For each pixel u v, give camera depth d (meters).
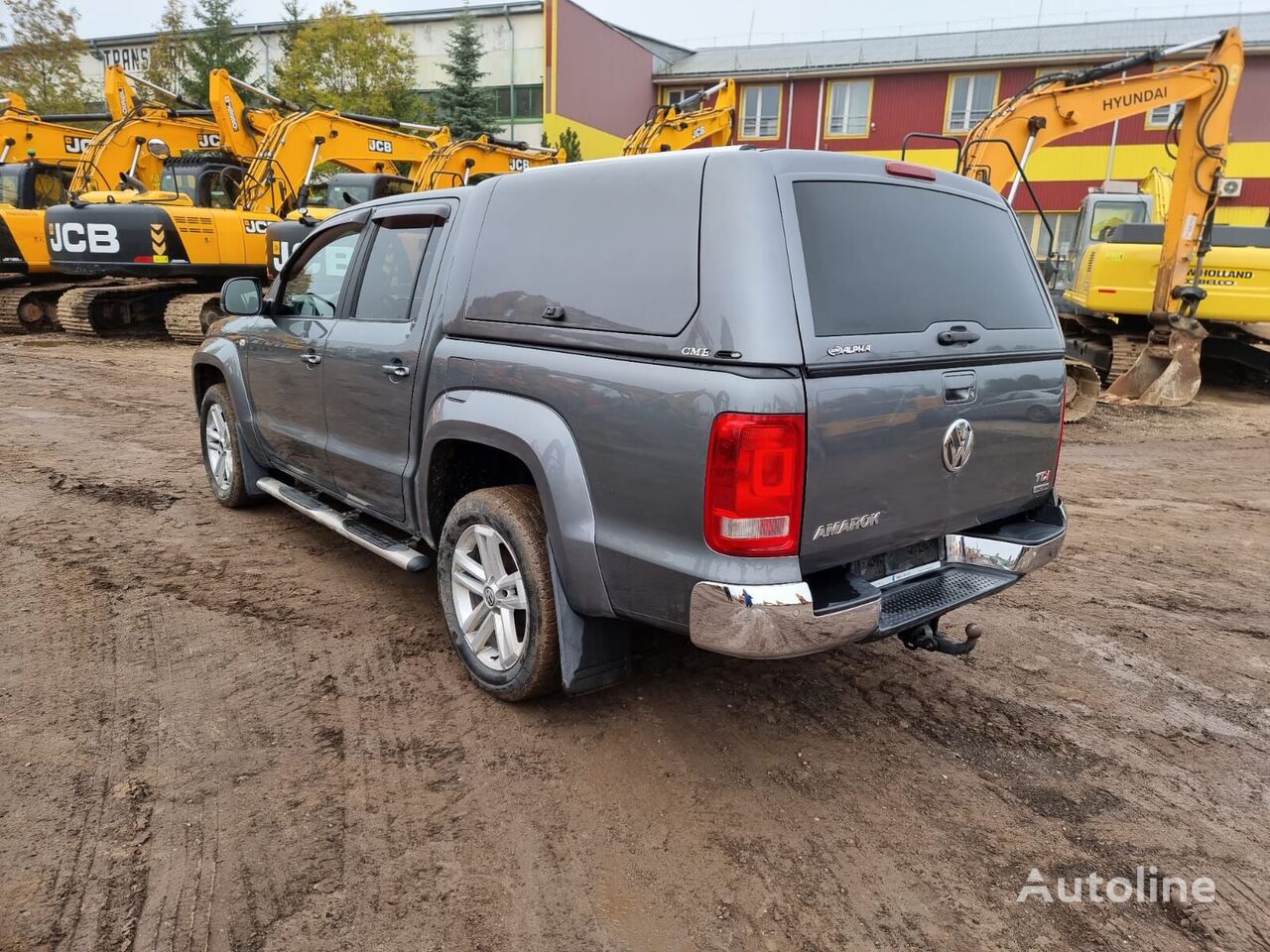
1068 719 3.45
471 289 3.35
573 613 3.06
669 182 2.72
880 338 2.65
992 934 2.34
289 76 29.27
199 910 2.32
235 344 5.10
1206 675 3.86
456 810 2.77
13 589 4.33
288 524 5.41
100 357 12.55
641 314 2.70
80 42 28.84
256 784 2.86
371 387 3.82
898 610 2.88
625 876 2.52
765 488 2.43
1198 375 11.40
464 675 3.60
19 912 2.29
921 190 3.04
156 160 16.19
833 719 3.39
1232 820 2.85
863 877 2.54
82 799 2.75
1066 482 7.40
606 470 2.79
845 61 30.84
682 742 3.19
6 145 16.97
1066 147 28.31
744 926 2.35
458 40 31.39
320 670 3.62
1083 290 12.85
